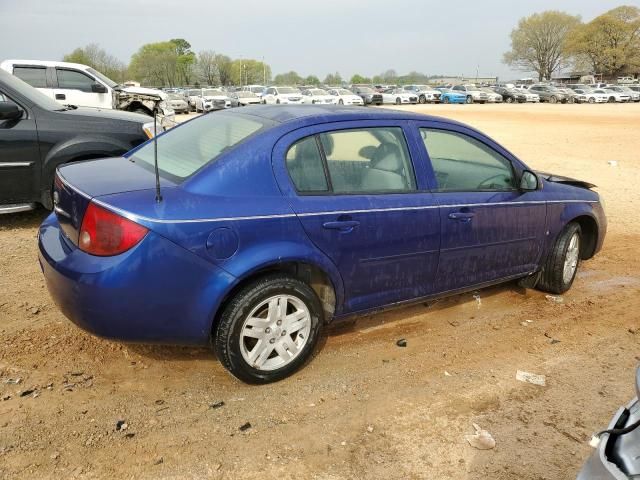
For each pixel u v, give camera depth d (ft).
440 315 15.33
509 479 9.23
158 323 10.19
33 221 22.43
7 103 19.74
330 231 11.36
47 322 13.61
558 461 9.69
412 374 12.23
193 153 11.76
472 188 13.98
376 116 12.75
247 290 10.69
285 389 11.39
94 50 241.55
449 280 13.79
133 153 13.73
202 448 9.57
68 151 20.61
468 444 10.03
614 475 5.52
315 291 12.37
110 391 11.01
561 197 16.06
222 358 10.85
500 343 13.89
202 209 10.17
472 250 13.92
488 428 10.50
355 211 11.66
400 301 13.05
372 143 12.46
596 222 17.28
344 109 12.84
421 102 169.27
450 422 10.62
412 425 10.48
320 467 9.29
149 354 12.41
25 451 9.22
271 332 11.12
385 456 9.62
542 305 16.35
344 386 11.62
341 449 9.75
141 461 9.20
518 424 10.65
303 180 11.38
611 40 335.67
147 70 297.33
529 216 15.06
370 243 11.98
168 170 11.55
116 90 47.52
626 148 55.88
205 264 10.16
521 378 12.25
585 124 87.71
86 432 9.78
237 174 10.71
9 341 12.60
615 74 340.18
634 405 6.37
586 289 17.87
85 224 10.03
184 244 9.94
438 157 13.52
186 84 313.53
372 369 12.34
